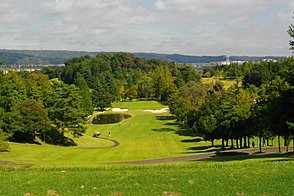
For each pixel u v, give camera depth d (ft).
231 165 92.17
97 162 160.66
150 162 152.87
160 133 331.16
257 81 477.36
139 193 68.49
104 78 648.38
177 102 404.57
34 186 74.18
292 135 140.77
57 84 286.46
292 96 133.18
